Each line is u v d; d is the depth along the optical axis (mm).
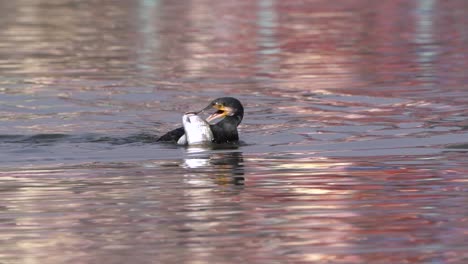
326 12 37156
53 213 10445
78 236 9617
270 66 23094
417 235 9508
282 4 40281
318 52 25688
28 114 17031
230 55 25156
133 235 9625
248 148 13875
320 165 12688
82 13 37500
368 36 29141
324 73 21859
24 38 29453
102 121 16344
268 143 14266
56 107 17734
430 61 23453
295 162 12883
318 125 15727
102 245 9312
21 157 13391
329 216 10219
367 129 15305
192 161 13000
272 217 10203
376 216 10188
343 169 12422
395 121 15914
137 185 11664
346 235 9539
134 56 25094
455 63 22922
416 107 17188
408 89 19234
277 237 9508
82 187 11586
